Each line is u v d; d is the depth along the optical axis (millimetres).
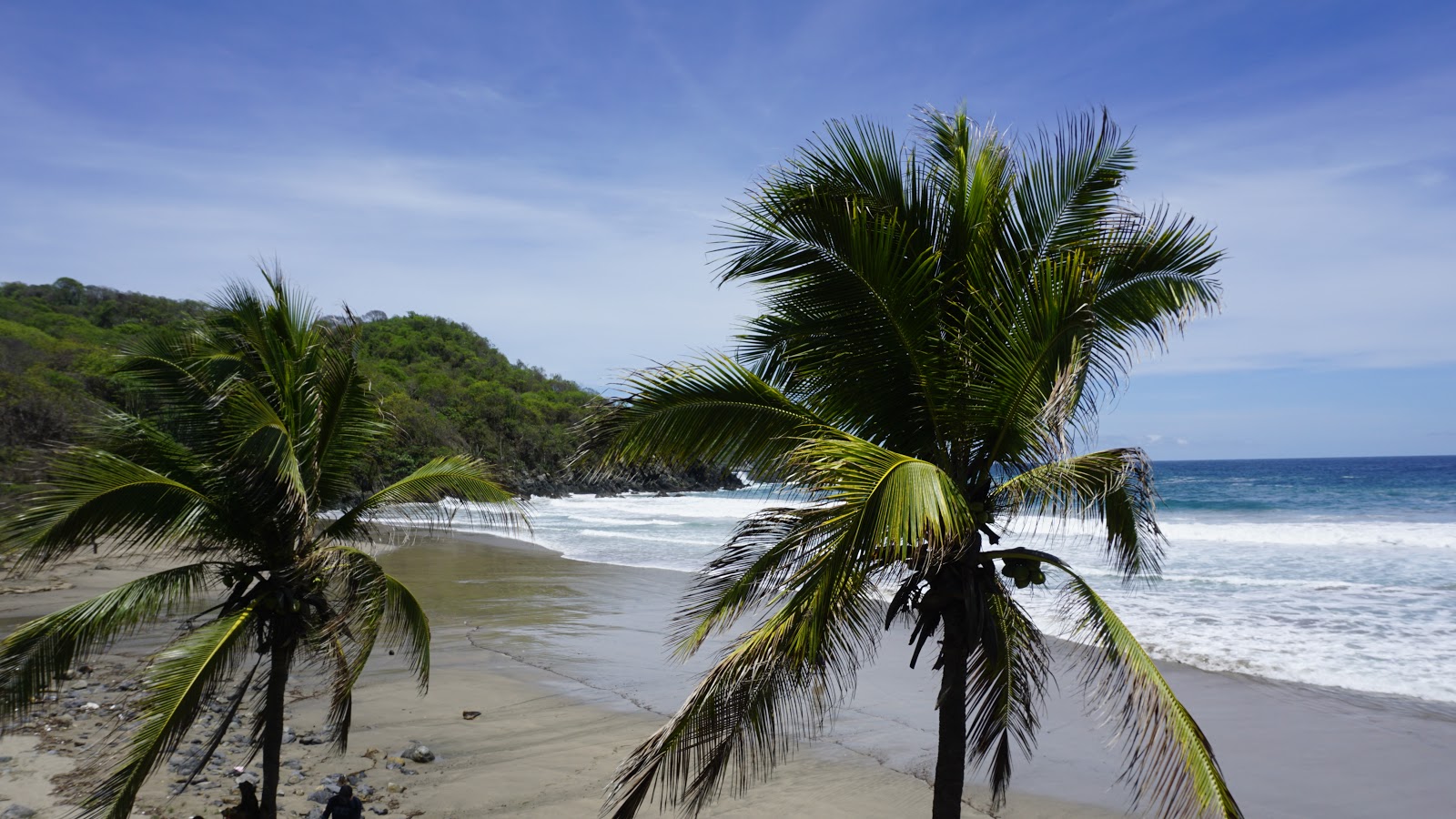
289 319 7840
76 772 9164
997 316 5004
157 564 24922
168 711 6156
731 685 4531
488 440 88000
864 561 4332
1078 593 5273
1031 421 4824
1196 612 17609
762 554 4973
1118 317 5375
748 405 5148
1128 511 5797
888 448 5488
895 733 11156
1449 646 14391
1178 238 5215
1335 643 14820
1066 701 12195
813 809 8914
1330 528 32875
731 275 5148
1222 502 51062
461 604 21203
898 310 4930
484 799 8953
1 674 6180
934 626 5117
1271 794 9148
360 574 7512
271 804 7086
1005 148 5492
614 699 12891
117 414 7125
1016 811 8844
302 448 7461
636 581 24531
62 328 69875
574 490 91312
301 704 12375
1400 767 9688
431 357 115938
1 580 21266
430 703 12594
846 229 4824
